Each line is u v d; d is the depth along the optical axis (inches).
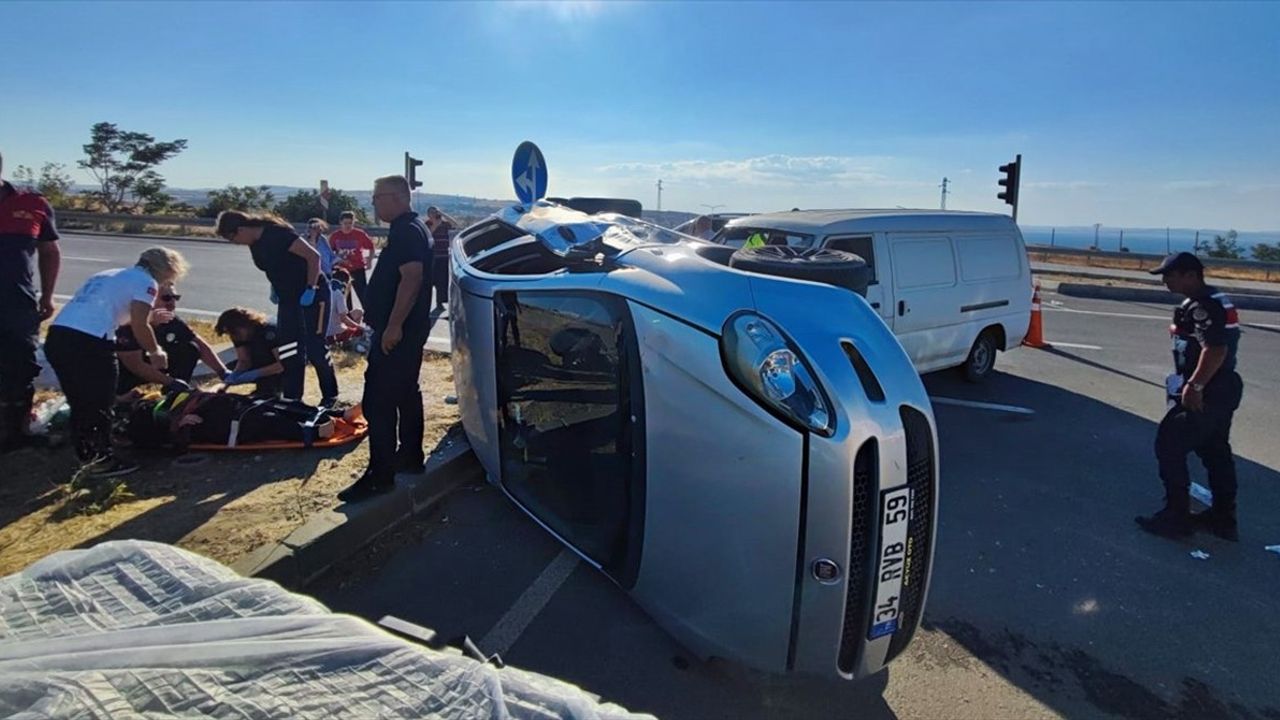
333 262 343.9
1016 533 157.2
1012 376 308.8
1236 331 149.1
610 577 111.6
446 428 191.9
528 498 133.9
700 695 99.0
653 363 96.2
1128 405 263.9
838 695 100.5
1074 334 416.8
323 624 51.3
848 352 90.2
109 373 154.2
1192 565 143.7
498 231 181.3
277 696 43.6
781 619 87.4
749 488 86.7
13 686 41.7
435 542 139.9
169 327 191.0
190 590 55.0
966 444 217.8
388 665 47.9
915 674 106.7
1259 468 201.2
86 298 151.3
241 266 618.2
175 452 167.3
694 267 101.0
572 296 114.7
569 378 117.5
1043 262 1026.1
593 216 154.6
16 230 159.8
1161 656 113.4
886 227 252.2
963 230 277.6
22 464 154.6
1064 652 113.8
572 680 101.3
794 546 84.7
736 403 87.4
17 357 160.7
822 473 83.2
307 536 123.1
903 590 90.6
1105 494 179.9
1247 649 115.9
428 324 147.1
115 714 39.9
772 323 89.9
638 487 99.0
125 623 50.3
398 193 142.8
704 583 92.7
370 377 142.6
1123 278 753.6
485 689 47.1
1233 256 1275.8
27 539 124.0
